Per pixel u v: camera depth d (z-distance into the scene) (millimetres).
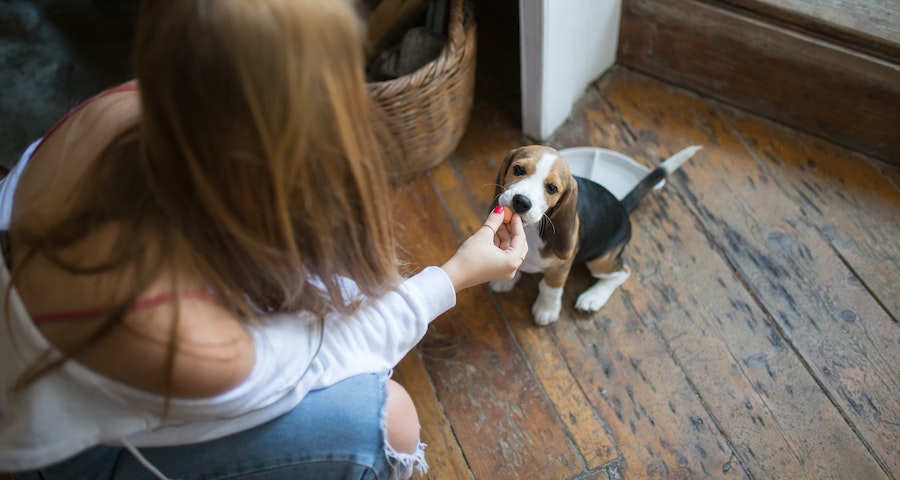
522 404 1489
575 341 1565
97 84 2025
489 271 1188
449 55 1521
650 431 1449
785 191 1736
